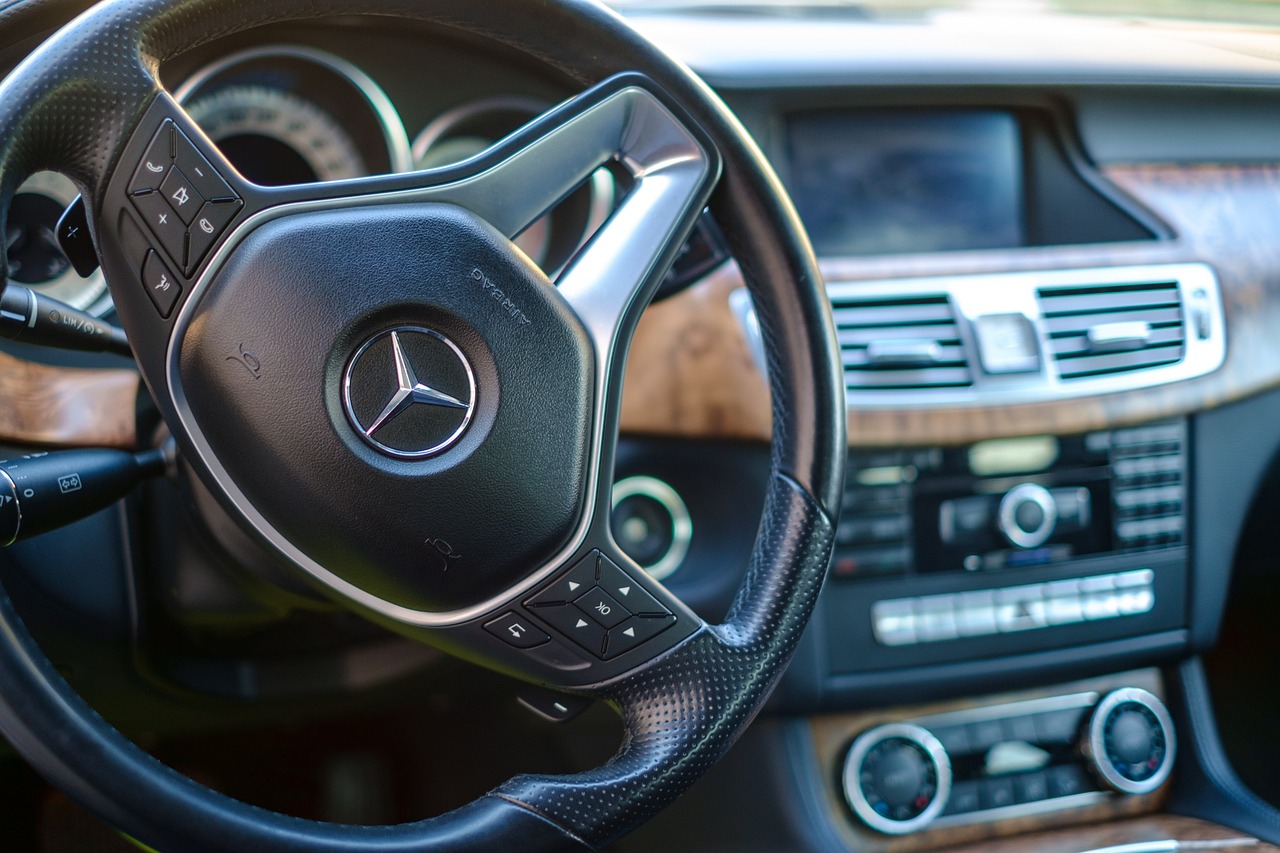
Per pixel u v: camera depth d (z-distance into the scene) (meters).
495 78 1.21
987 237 1.37
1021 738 1.34
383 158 1.18
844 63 1.28
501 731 1.40
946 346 1.24
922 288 1.24
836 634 1.27
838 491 0.84
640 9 1.45
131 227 0.70
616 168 1.08
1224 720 1.45
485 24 0.82
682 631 0.77
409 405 0.71
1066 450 1.29
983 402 1.24
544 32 0.82
